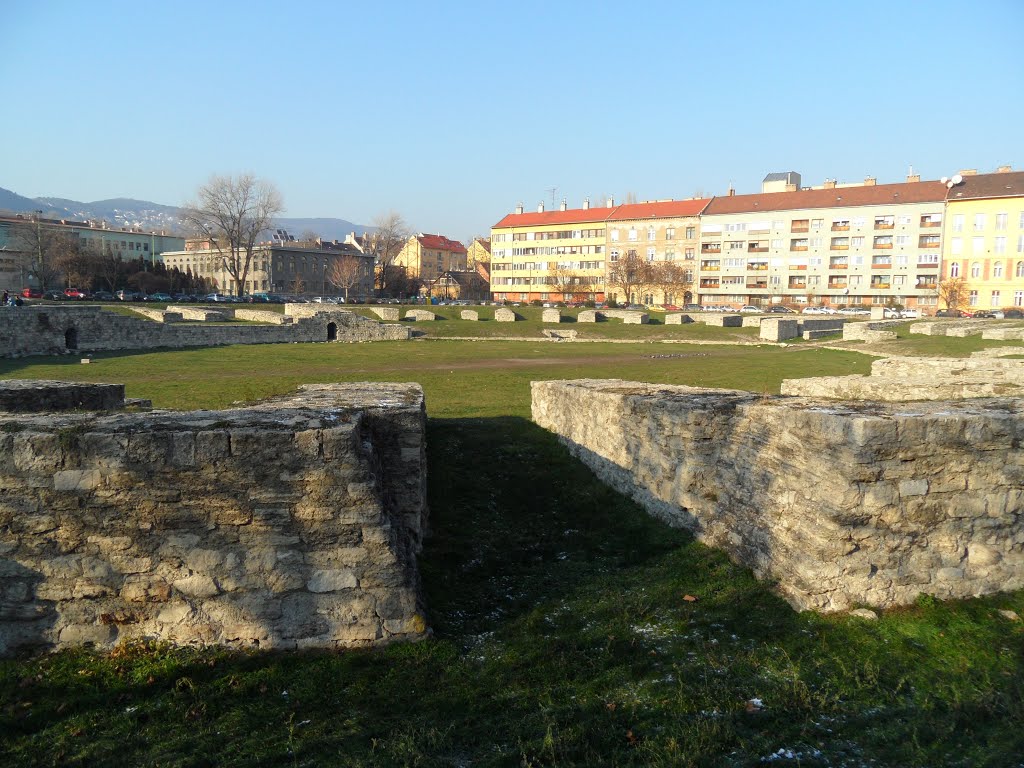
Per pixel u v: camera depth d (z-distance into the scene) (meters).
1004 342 34.97
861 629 5.99
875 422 6.09
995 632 5.92
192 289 80.31
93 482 5.59
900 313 67.25
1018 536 6.57
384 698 5.21
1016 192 74.25
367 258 111.94
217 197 72.81
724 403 8.29
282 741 4.72
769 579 6.98
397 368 31.00
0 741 4.71
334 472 5.75
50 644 5.65
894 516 6.26
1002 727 4.75
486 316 61.06
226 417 6.26
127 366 31.08
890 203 81.00
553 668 5.64
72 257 71.75
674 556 8.00
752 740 4.68
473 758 4.56
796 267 87.56
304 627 5.80
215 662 5.57
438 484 10.90
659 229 96.81
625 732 4.80
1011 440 6.46
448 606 6.76
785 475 6.94
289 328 46.12
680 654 5.84
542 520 9.54
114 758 4.55
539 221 108.50
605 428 11.05
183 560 5.70
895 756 4.50
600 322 57.62
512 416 17.25
